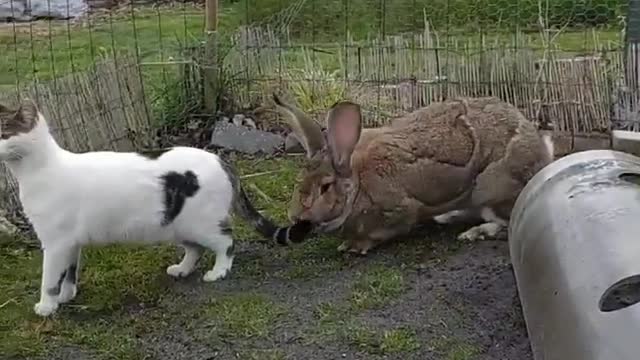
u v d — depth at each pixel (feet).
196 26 17.97
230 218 9.04
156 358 8.11
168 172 8.67
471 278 9.02
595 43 12.92
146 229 8.69
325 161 9.16
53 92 10.89
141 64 12.44
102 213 8.54
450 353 8.07
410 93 12.35
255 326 8.40
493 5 15.71
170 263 9.37
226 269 9.08
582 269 7.11
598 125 11.89
